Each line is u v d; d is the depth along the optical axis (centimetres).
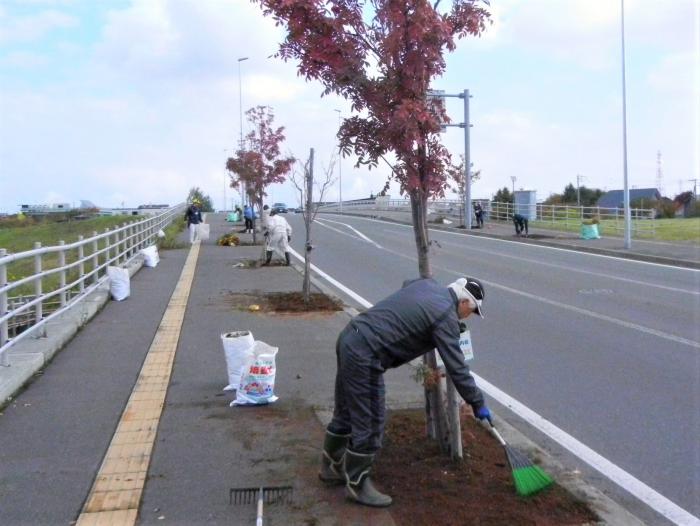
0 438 590
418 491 479
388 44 493
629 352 984
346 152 539
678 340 1062
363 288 1645
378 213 5812
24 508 460
